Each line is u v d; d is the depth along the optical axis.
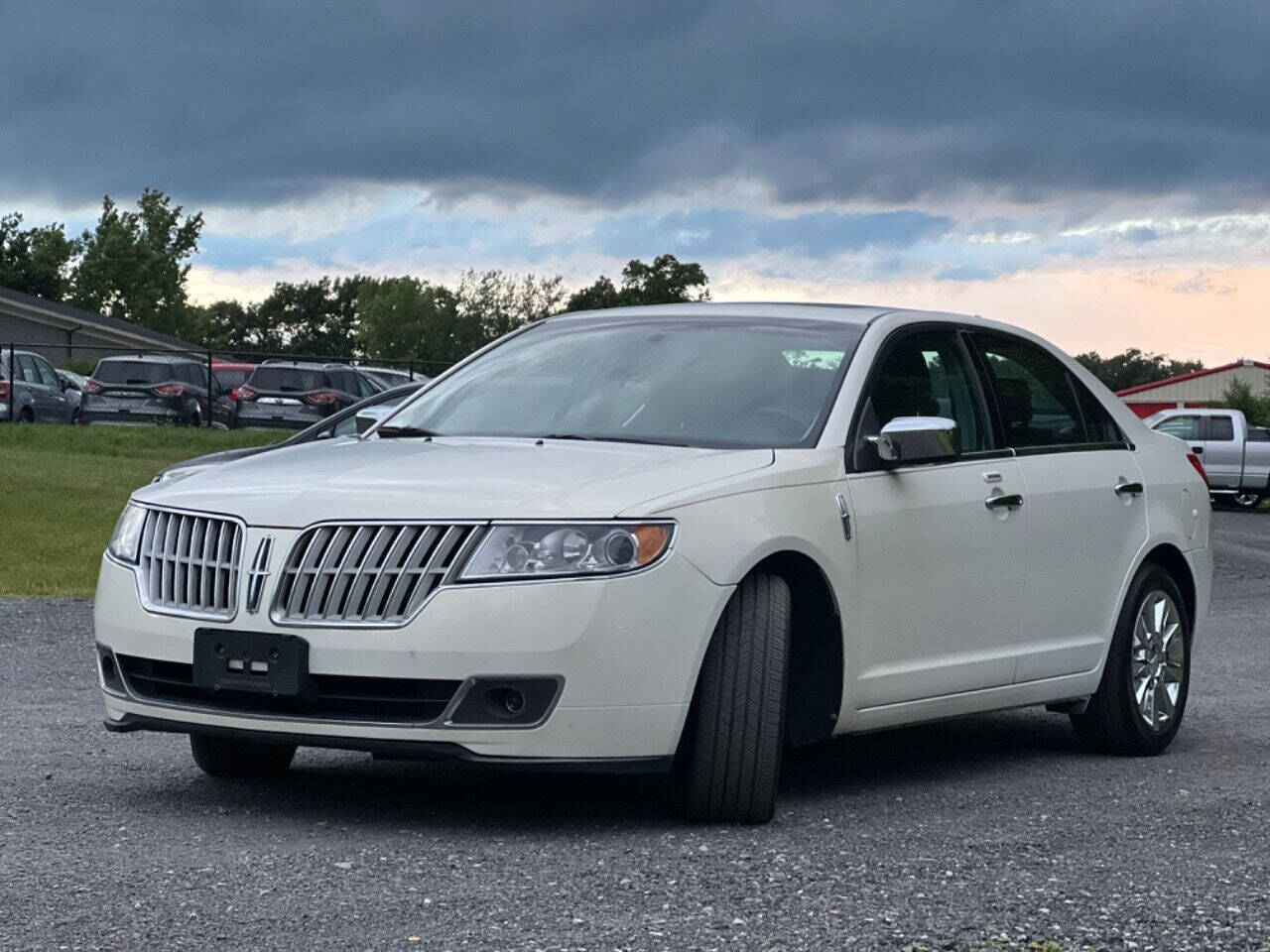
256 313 179.75
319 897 4.21
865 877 4.57
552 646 4.86
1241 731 7.79
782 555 5.43
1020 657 6.48
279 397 34.34
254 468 5.58
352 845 4.87
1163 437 7.72
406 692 4.91
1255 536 26.14
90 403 36.09
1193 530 7.57
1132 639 7.02
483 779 6.06
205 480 5.50
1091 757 7.00
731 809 5.25
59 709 7.52
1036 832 5.30
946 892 4.42
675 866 4.65
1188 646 7.38
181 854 4.70
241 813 5.34
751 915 4.13
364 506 5.02
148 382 36.25
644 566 4.98
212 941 3.80
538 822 5.27
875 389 6.07
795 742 5.66
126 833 4.98
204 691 5.14
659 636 5.00
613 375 6.26
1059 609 6.68
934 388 6.38
